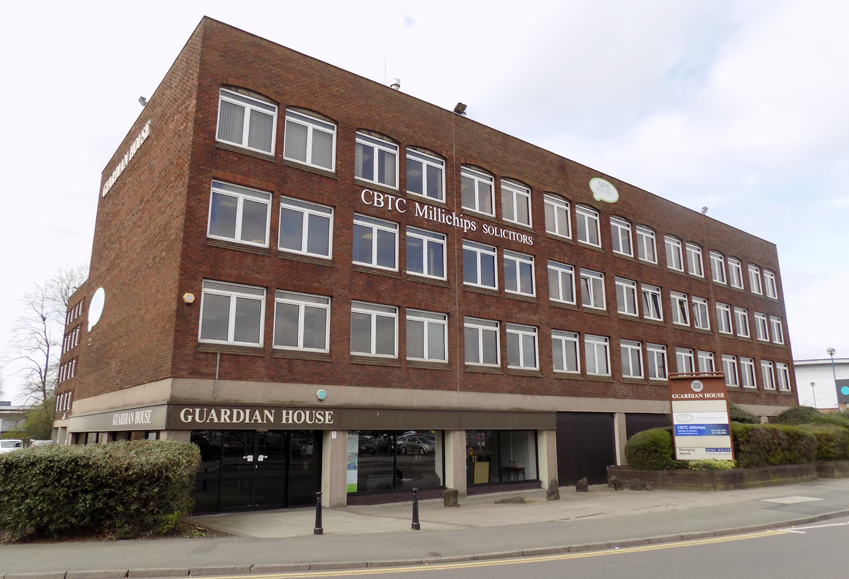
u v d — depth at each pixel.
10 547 11.32
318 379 18.89
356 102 21.69
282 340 18.64
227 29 19.06
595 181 29.95
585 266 28.44
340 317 19.80
